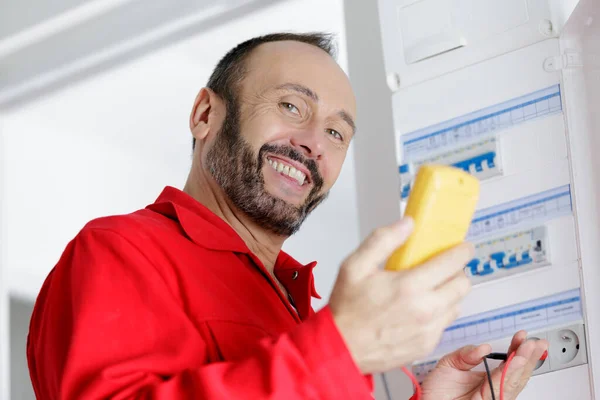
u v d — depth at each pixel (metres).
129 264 1.29
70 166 3.08
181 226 1.47
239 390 1.03
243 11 3.10
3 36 3.18
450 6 2.16
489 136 2.05
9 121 3.12
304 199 1.69
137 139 3.08
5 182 3.04
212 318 1.31
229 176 1.67
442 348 2.03
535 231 1.96
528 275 1.96
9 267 2.93
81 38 3.17
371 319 1.01
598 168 1.91
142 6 3.15
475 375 1.63
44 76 3.15
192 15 3.12
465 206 1.10
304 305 1.69
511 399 1.61
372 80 2.96
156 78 3.11
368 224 2.93
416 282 1.00
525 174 1.99
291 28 3.06
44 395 1.31
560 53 1.97
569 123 1.95
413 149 2.18
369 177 2.94
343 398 1.01
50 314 1.30
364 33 2.99
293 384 1.02
